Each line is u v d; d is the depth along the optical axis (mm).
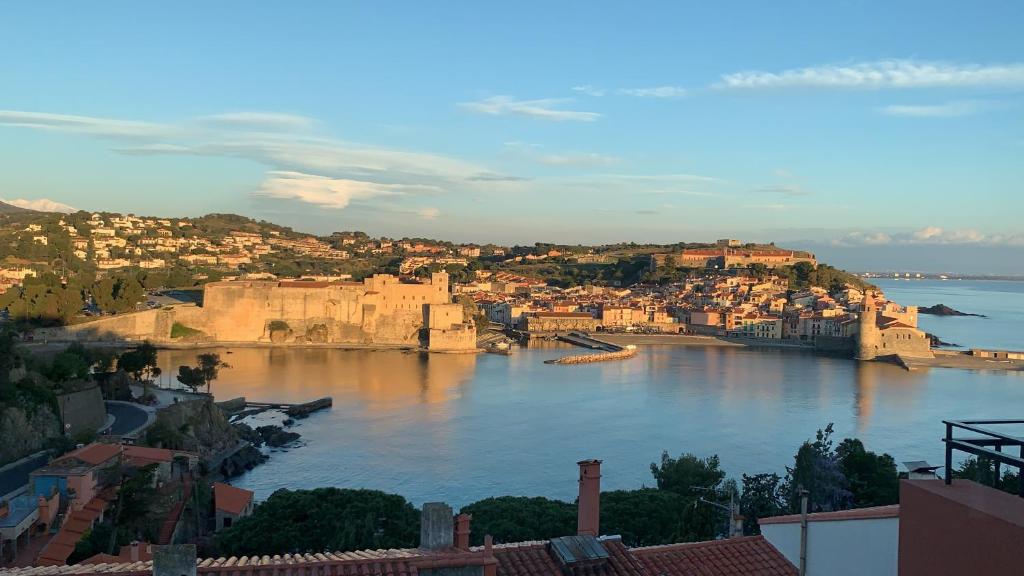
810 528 33938
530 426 182625
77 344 186375
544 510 83812
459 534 34312
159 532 90750
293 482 135750
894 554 29875
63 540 81125
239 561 31875
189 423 145750
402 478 139000
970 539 18641
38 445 119125
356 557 31844
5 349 128625
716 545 36156
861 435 174250
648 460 152125
